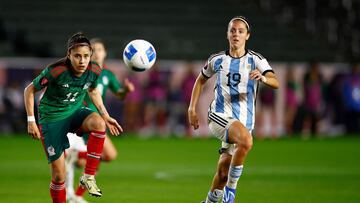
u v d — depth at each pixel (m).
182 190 40.34
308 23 110.00
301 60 104.38
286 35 107.44
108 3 106.81
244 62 30.05
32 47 96.81
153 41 102.38
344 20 110.75
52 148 28.22
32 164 54.62
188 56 100.75
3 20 101.12
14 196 37.25
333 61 105.12
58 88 27.81
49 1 105.25
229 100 30.05
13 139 77.00
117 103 83.12
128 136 83.50
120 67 83.00
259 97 84.88
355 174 49.62
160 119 84.69
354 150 70.12
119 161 57.81
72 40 27.27
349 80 89.00
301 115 87.88
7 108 81.19
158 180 45.25
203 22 106.62
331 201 36.16
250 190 40.41
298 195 38.38
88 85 28.69
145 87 83.81
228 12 108.69
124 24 104.12
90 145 27.88
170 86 84.56
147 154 64.06
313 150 69.81
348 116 89.94
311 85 85.00
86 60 27.22
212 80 84.00
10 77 80.75
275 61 103.19
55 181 28.36
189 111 31.27
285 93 86.44
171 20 106.25
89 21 103.56
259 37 106.44
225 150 30.05
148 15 106.25
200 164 55.94
